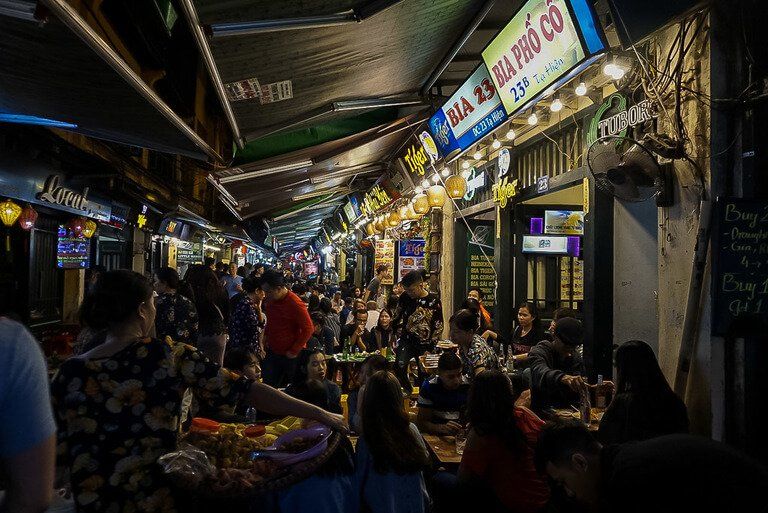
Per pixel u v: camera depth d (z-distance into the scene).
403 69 5.94
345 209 20.95
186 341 5.38
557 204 9.18
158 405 2.11
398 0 3.67
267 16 3.37
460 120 6.81
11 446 1.36
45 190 7.12
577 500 2.03
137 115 3.83
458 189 8.59
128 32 4.13
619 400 3.39
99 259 10.42
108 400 2.05
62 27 2.35
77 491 2.00
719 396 3.87
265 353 7.65
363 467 2.76
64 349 7.05
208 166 7.08
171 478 2.07
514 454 3.17
